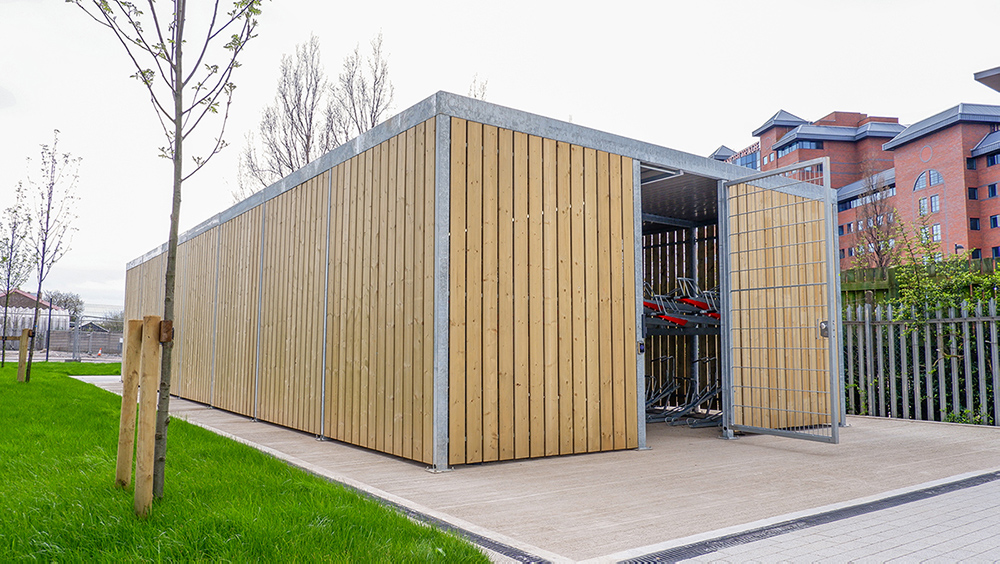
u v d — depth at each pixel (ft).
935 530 10.22
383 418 18.04
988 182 108.47
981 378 25.02
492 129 17.49
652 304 26.30
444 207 16.29
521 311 17.60
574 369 18.58
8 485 11.39
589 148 19.65
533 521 10.77
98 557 7.92
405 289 17.44
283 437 21.61
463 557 8.04
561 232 18.70
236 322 29.71
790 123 149.28
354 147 20.84
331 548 8.20
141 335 11.53
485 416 16.63
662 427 25.85
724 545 9.30
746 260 23.56
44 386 33.14
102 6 9.75
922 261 29.17
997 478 14.74
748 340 23.35
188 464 13.74
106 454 14.44
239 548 8.16
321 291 22.39
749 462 17.20
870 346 28.76
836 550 9.10
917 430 23.82
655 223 31.71
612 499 12.50
